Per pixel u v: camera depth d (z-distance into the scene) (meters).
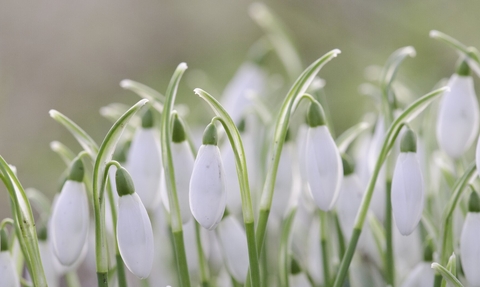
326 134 0.46
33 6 1.38
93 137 1.26
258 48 0.58
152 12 1.39
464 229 0.46
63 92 1.35
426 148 0.51
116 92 1.36
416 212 0.46
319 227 0.50
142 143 0.48
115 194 0.49
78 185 0.46
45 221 0.50
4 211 1.04
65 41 1.38
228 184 0.50
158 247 0.52
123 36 1.39
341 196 0.49
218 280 0.53
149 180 0.48
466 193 0.50
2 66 1.34
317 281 0.52
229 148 0.50
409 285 0.48
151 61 1.38
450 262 0.45
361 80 1.00
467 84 0.49
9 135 1.25
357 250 0.51
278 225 0.52
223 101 0.59
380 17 0.99
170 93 0.45
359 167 0.52
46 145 1.22
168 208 0.47
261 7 0.58
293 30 1.12
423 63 0.94
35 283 0.45
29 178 1.13
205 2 1.35
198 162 0.45
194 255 0.50
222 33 1.34
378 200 0.50
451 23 0.96
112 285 0.49
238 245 0.48
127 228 0.44
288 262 0.49
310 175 0.46
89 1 1.40
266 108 0.52
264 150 0.50
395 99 0.49
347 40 1.04
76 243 0.46
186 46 1.37
